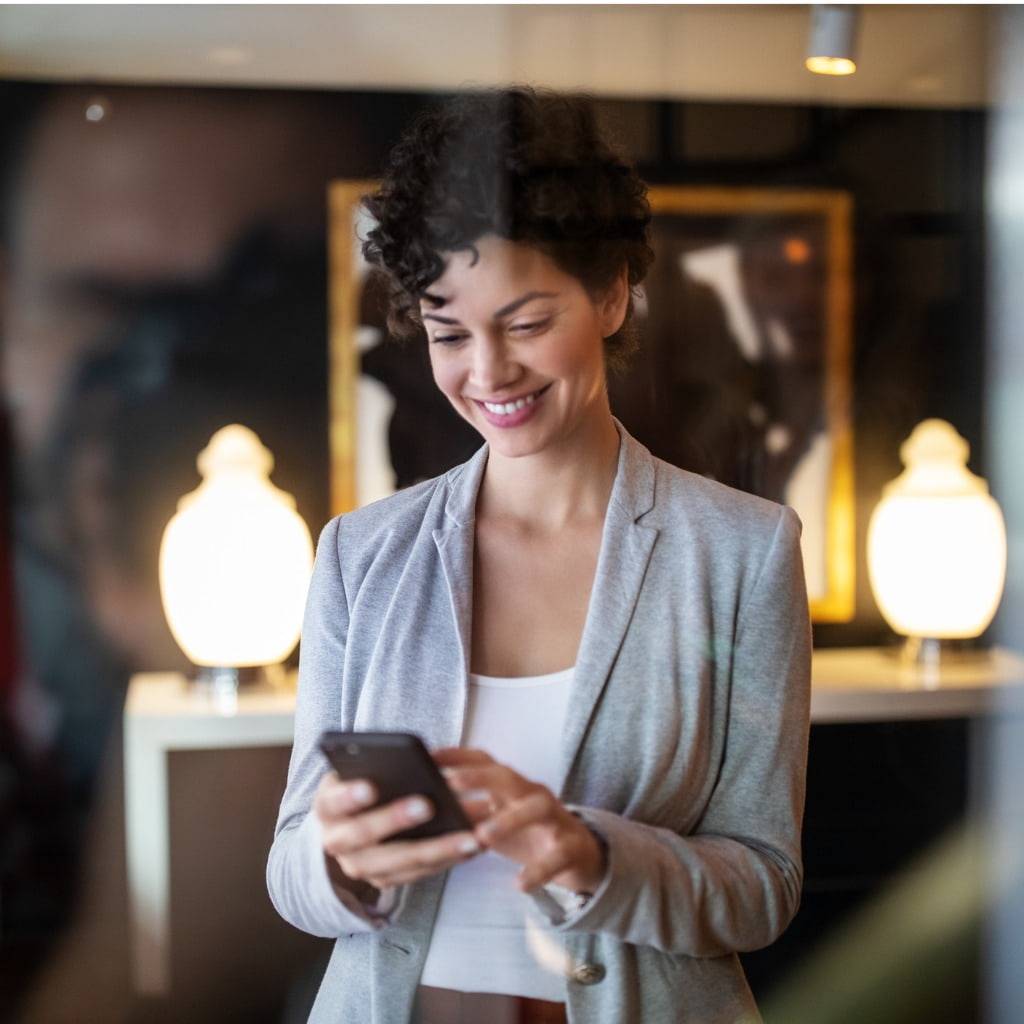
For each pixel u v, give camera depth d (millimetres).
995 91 1536
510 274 829
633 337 949
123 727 1583
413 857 751
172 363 1544
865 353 1556
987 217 1562
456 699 866
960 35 1510
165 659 1606
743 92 1522
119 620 1578
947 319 1564
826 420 1560
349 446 1581
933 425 1557
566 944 846
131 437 1546
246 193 1531
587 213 833
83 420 1540
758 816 870
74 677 1570
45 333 1517
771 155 1543
